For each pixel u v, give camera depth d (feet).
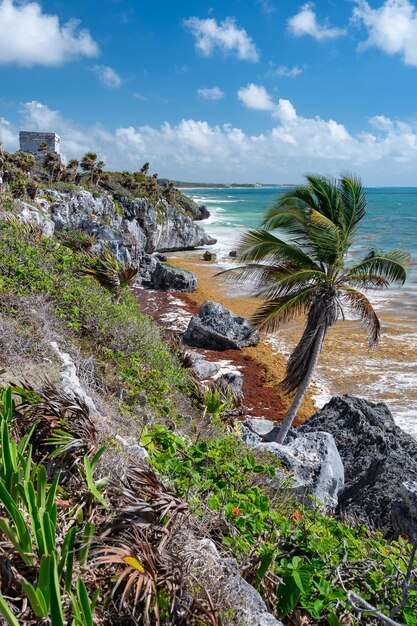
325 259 47.26
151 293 114.42
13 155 134.00
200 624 9.45
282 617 11.40
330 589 12.23
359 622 12.34
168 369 37.29
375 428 41.34
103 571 9.89
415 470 31.99
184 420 30.50
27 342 26.37
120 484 12.06
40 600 7.73
